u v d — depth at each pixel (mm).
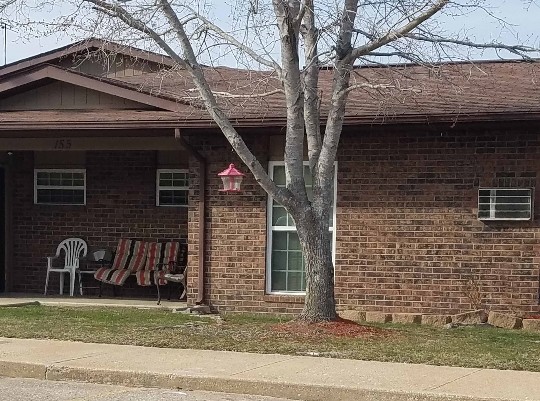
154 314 15766
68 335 12953
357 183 15586
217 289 16203
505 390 9188
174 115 15891
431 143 15289
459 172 15172
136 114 16297
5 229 19188
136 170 18844
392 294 15398
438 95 15492
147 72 19062
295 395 9484
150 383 10102
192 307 16062
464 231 15141
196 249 16312
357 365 10570
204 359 10992
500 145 15016
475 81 16844
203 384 9875
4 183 19172
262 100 15875
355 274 15555
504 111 14227
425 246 15289
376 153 15508
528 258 14906
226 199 16203
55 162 19141
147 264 18453
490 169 15047
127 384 10180
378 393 9180
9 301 17375
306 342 12211
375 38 12984
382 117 14656
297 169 13219
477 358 11094
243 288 16109
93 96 17188
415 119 14578
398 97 14836
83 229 19047
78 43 15305
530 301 14891
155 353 11445
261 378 9766
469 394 8992
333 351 11539
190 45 13047
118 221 18906
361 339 12492
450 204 15203
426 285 15266
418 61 13117
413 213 15344
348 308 15586
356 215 15578
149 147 16844
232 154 16172
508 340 12820
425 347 11945
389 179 15445
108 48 15055
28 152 19219
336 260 15641
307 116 13453
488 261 15047
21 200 19266
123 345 12117
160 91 16062
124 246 18625
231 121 15297
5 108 17641
